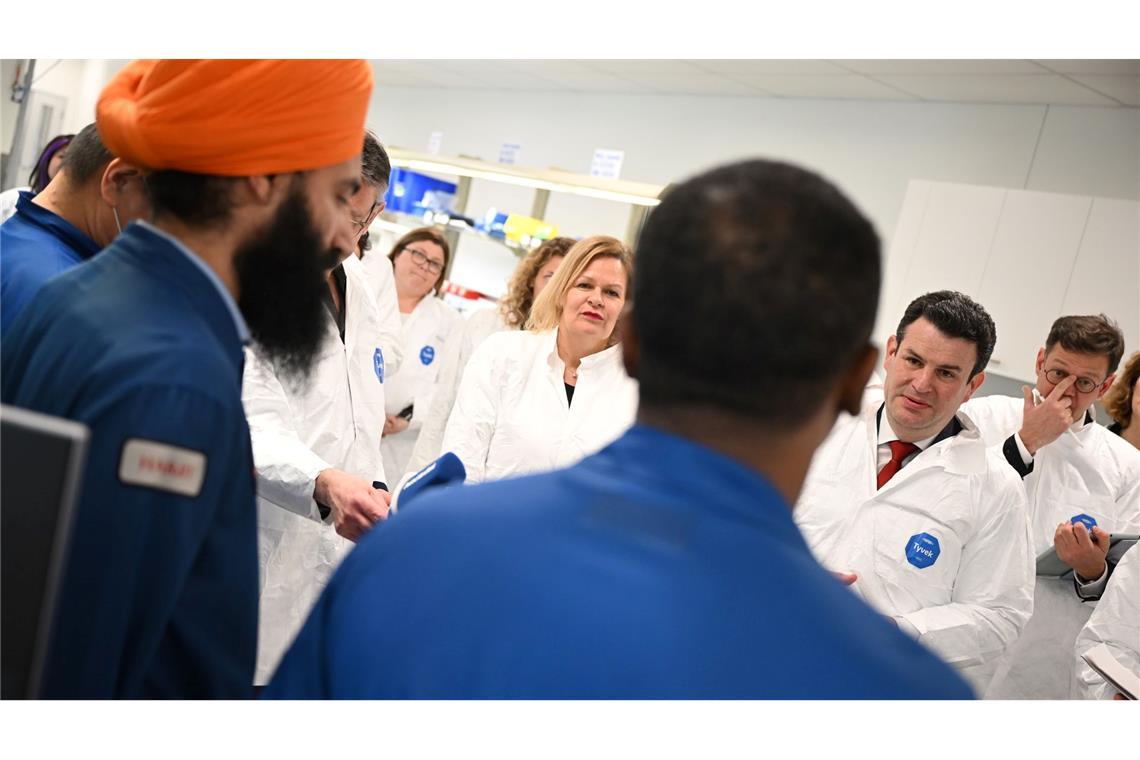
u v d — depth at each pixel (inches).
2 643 26.6
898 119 241.8
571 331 98.3
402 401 162.7
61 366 36.2
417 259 166.6
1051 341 121.6
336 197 42.0
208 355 36.9
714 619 26.8
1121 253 183.3
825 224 28.6
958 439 85.9
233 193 39.4
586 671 26.6
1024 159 219.3
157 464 34.4
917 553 84.7
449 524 29.6
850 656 27.3
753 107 271.3
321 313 43.9
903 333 85.9
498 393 98.7
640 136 298.5
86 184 56.6
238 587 39.3
